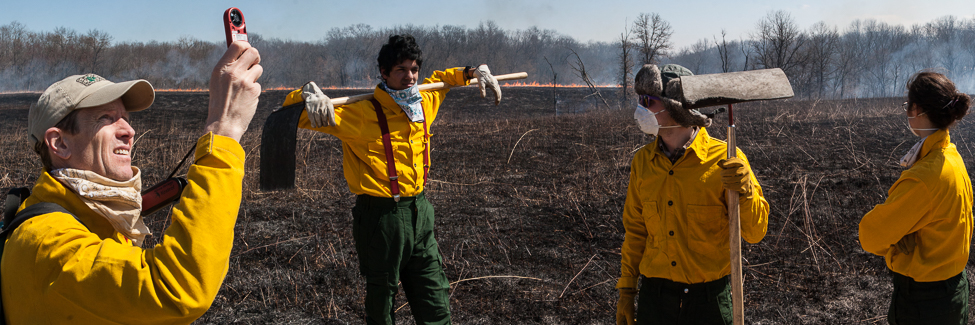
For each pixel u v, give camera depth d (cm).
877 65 5650
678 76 202
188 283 101
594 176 742
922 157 216
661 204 218
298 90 255
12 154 942
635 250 236
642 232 235
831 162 788
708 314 216
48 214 111
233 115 112
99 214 119
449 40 9262
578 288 403
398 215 276
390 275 278
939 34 7056
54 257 104
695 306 216
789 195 620
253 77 116
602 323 354
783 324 344
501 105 2825
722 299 217
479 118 2256
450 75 315
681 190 213
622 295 239
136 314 101
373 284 281
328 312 370
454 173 789
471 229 536
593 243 493
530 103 3011
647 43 2706
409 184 279
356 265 448
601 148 966
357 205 284
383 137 271
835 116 1295
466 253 474
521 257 462
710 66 7881
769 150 895
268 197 654
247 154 833
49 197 116
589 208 595
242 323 356
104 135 121
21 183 743
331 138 1091
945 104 204
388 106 276
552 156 916
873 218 219
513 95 3341
